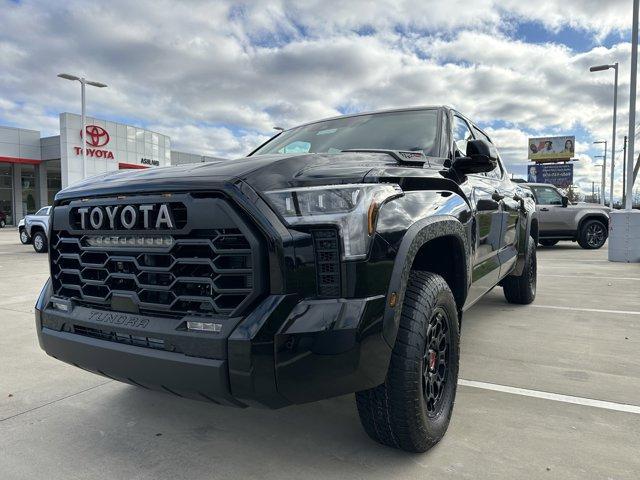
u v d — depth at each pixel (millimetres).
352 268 1984
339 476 2293
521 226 5180
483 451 2494
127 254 2248
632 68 11039
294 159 2219
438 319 2535
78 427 2875
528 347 4258
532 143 70062
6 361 4082
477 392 3268
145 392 3416
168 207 2066
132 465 2441
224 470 2379
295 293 1931
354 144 3480
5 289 7789
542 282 7945
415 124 3523
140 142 39656
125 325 2186
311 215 1988
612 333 4684
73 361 2447
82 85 26219
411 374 2246
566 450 2496
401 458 2439
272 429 2807
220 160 2404
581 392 3252
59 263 2586
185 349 2008
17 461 2492
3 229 37469
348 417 2949
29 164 42312
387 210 2201
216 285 1980
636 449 2506
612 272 9148
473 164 2980
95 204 2334
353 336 1945
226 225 1947
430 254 2908
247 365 1876
